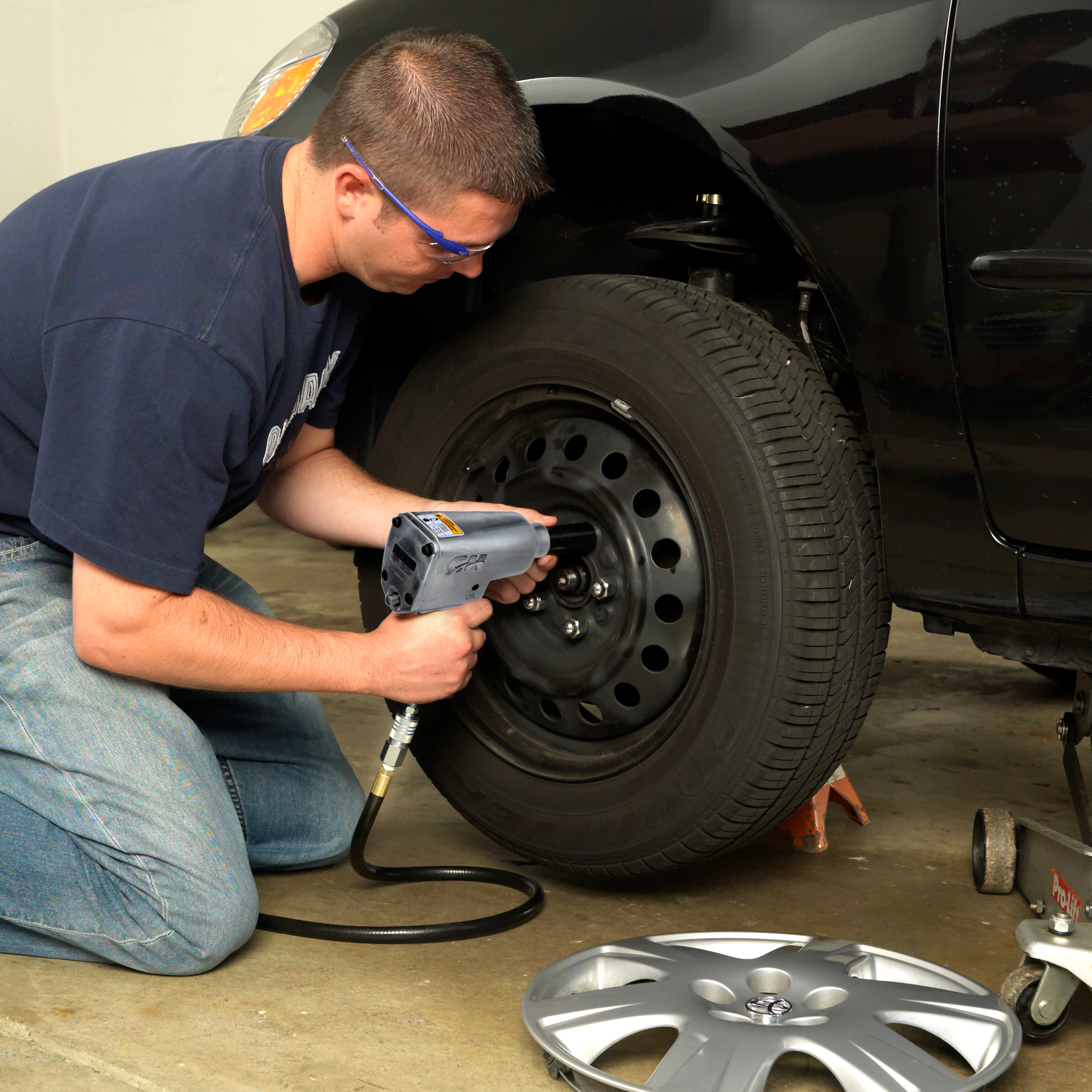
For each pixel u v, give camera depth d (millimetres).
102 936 1206
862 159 1182
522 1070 1046
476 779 1482
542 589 1439
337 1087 1009
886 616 1336
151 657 1167
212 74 5965
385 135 1089
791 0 1232
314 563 4090
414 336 1729
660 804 1313
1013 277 1112
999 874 1442
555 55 1364
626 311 1333
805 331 1468
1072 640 1205
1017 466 1152
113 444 1086
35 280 1178
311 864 1510
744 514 1244
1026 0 1088
